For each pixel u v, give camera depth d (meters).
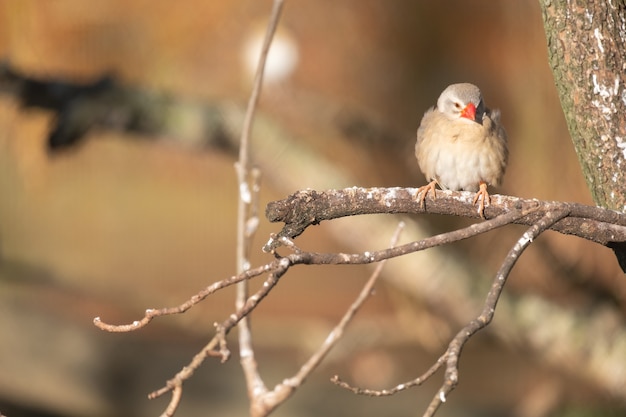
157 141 13.41
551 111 12.52
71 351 12.50
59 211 22.52
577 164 12.29
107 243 22.34
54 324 12.77
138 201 23.44
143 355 12.57
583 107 5.12
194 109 13.36
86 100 13.37
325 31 24.42
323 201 4.86
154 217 23.03
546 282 12.03
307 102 16.98
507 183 12.54
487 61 22.56
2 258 16.59
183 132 13.25
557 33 5.13
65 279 16.80
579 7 5.05
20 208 22.14
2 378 12.33
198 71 22.72
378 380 13.88
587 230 5.03
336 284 20.80
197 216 23.27
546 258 11.97
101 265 21.34
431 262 11.70
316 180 12.91
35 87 13.37
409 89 24.44
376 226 11.90
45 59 19.27
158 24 22.72
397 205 4.99
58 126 13.37
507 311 11.43
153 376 12.35
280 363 14.14
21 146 16.88
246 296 6.19
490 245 12.54
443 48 24.05
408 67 24.44
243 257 6.38
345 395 12.29
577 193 12.35
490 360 13.80
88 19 21.03
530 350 11.43
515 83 13.50
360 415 12.22
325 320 17.72
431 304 11.78
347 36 24.52
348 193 4.88
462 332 4.03
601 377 11.26
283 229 4.88
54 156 13.60
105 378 12.38
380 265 5.99
